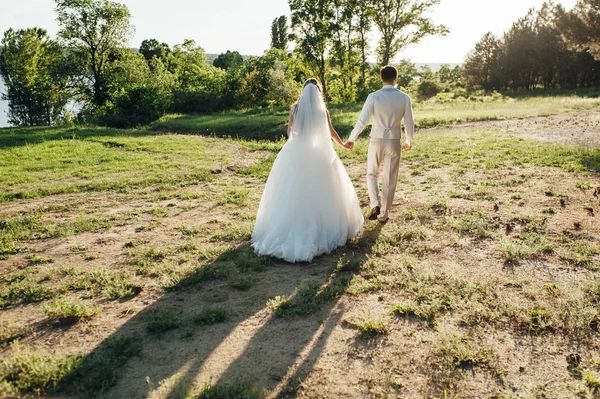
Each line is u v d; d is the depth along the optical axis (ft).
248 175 29.81
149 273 14.01
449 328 10.24
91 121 116.78
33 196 24.79
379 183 25.67
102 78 150.30
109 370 8.85
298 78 159.02
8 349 9.77
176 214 20.81
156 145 43.75
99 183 27.27
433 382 8.45
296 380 8.55
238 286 12.76
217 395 8.02
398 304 11.31
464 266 13.65
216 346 9.80
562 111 66.64
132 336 10.15
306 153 15.05
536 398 7.93
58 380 8.54
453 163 29.68
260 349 9.66
